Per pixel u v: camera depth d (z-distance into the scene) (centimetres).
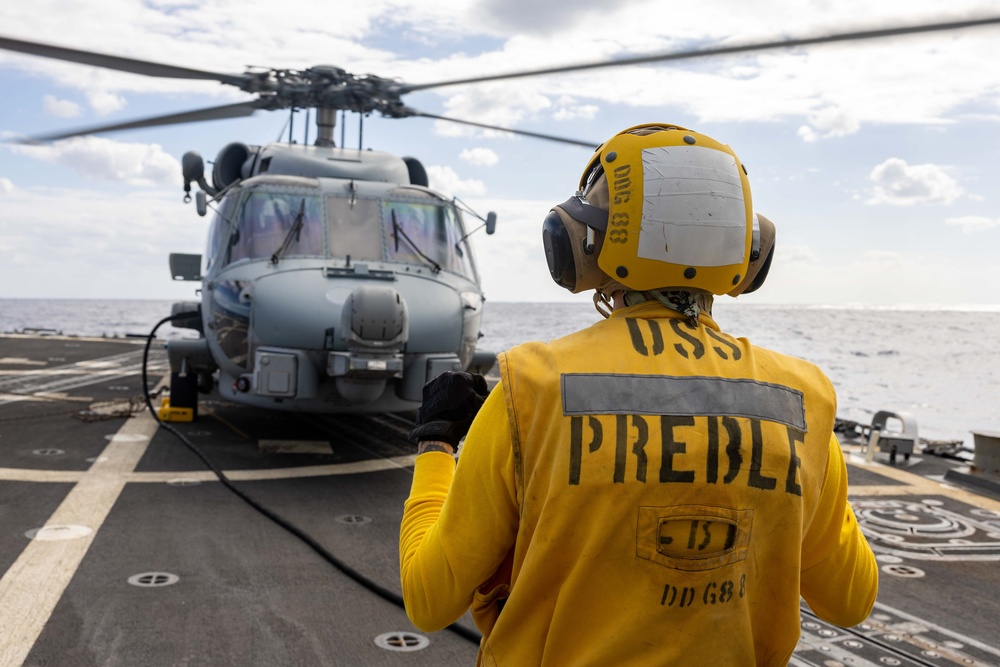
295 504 601
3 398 1093
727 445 120
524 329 9888
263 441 844
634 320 132
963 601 441
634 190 130
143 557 468
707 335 133
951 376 4797
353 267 770
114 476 665
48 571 438
